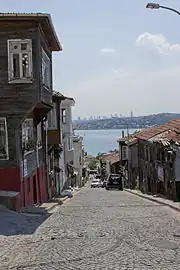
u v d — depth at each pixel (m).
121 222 17.31
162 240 12.95
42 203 28.14
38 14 21.38
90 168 144.38
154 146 37.78
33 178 27.45
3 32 21.75
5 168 22.34
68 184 55.69
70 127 52.56
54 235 14.45
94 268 9.70
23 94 21.86
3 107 21.95
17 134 22.16
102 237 13.70
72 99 50.78
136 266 9.72
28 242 13.30
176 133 32.59
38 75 21.81
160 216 19.52
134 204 27.19
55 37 25.38
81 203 29.42
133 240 13.02
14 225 16.55
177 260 10.27
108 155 103.88
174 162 29.06
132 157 58.47
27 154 24.81
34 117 27.11
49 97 26.55
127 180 66.44
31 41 21.77
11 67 21.78
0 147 22.31
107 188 59.66
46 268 9.89
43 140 31.72
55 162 39.47
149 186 42.56
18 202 21.72
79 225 16.72
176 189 28.94
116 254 11.07
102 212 21.61
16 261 10.77
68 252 11.56
